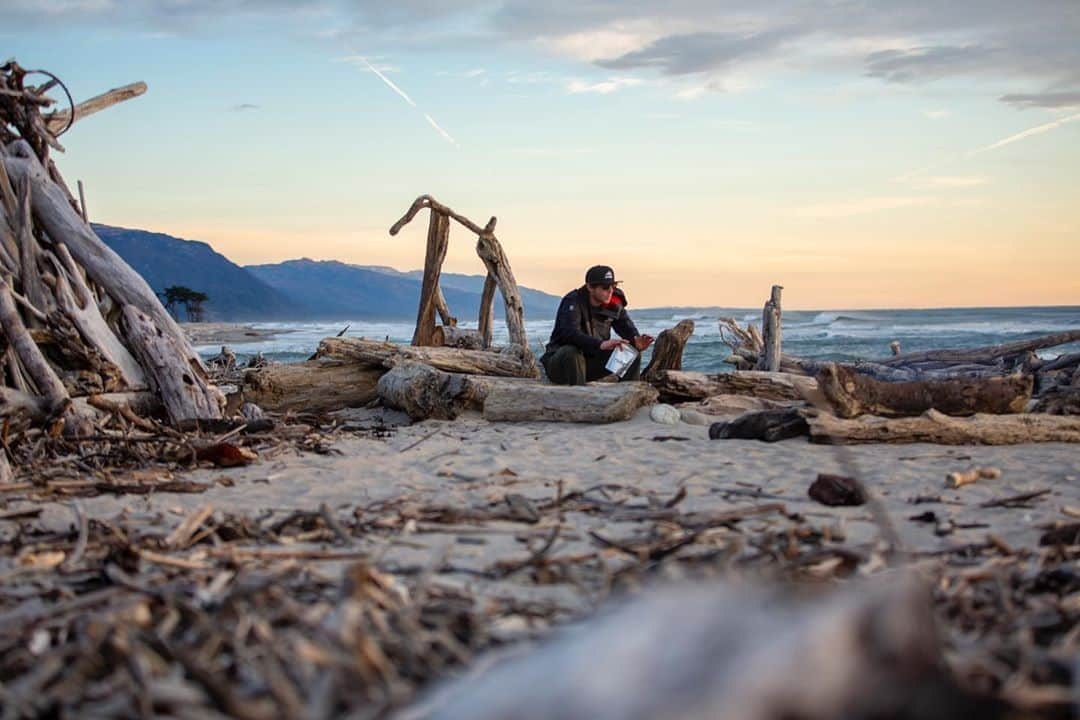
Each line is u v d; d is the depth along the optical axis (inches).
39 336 399.5
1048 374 570.3
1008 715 89.4
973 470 291.9
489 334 613.3
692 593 94.5
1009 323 2576.3
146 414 420.5
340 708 105.0
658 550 189.8
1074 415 398.6
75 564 186.1
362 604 135.7
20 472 306.5
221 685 103.6
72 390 395.5
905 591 92.9
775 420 375.6
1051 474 297.3
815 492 256.4
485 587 171.3
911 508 248.8
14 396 362.9
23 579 176.9
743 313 4842.5
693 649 86.3
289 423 446.3
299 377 502.9
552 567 182.9
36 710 108.0
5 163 446.3
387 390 478.0
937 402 384.8
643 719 81.2
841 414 376.5
